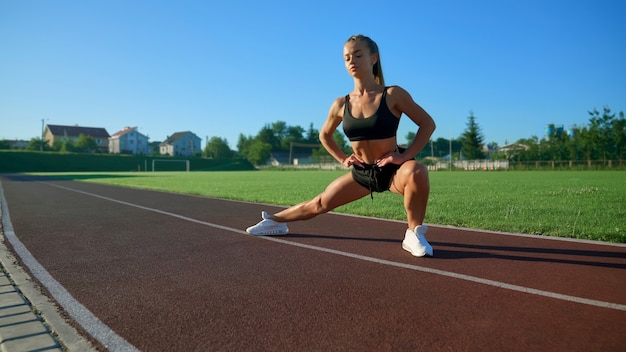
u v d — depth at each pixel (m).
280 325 2.35
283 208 8.56
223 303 2.74
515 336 2.16
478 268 3.55
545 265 3.64
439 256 4.02
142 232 5.58
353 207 8.23
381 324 2.34
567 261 3.78
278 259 3.96
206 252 4.30
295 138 134.00
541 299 2.74
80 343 2.15
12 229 5.89
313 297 2.83
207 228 5.89
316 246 4.55
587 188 13.56
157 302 2.78
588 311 2.52
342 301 2.74
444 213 7.08
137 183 20.17
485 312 2.51
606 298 2.76
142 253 4.29
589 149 47.03
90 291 3.02
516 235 5.09
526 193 11.62
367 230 5.60
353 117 4.14
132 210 8.24
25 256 4.17
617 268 3.53
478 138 67.00
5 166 62.50
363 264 3.73
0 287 3.11
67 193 13.36
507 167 49.88
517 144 91.75
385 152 4.19
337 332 2.24
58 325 2.39
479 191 12.60
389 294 2.87
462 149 68.25
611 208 7.64
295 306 2.66
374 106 4.05
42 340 2.20
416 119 4.09
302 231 5.55
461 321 2.37
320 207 4.85
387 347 2.05
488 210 7.49
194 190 14.18
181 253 4.27
